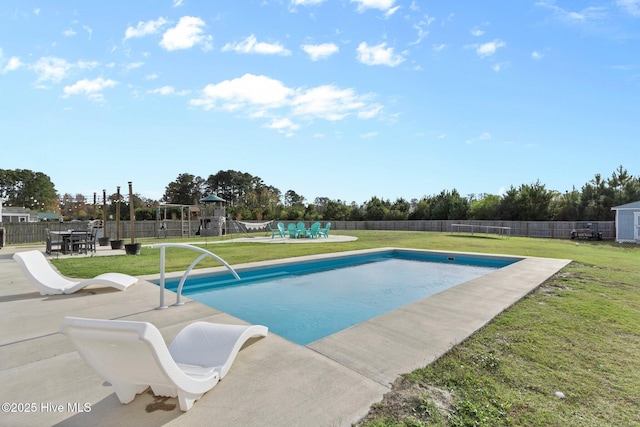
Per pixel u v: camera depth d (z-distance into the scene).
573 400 2.33
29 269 5.38
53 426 1.98
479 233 24.75
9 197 52.81
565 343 3.37
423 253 12.35
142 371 2.05
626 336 3.57
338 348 3.15
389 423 2.02
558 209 24.20
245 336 2.91
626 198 21.72
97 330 1.84
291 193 59.31
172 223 26.30
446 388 2.46
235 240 18.70
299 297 6.69
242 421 2.02
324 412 2.12
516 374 2.70
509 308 4.62
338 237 20.92
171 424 1.99
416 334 3.55
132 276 6.74
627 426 2.05
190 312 4.36
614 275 7.18
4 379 2.55
